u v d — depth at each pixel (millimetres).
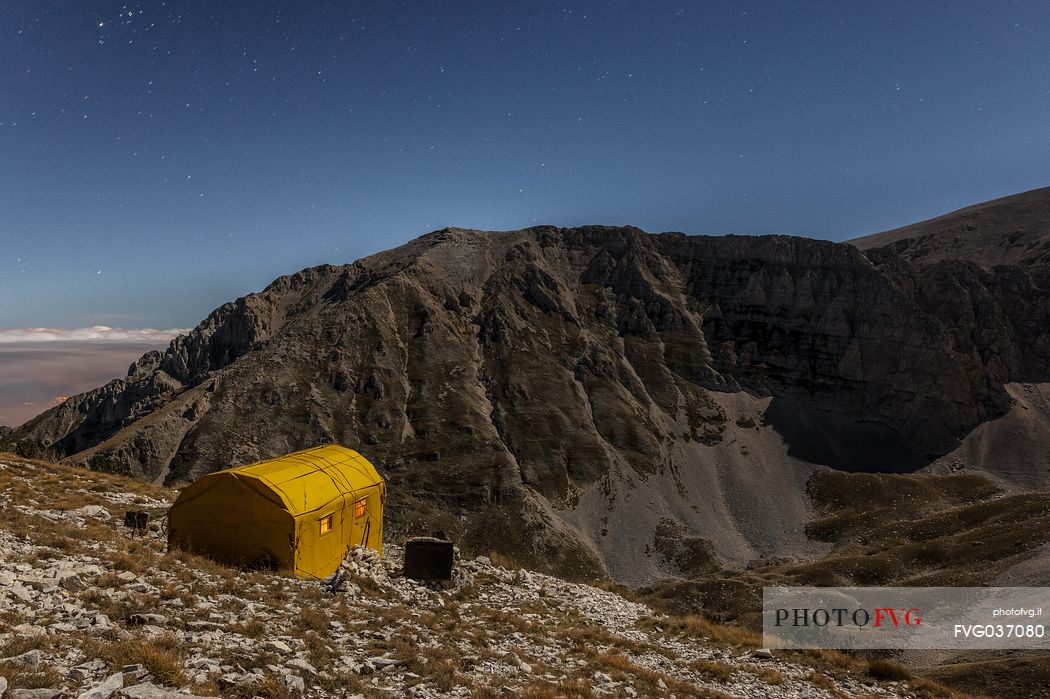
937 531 140250
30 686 9039
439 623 19562
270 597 17797
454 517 164750
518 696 14133
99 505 27078
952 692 22578
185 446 181000
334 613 17828
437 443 188750
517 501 169875
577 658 19625
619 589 36125
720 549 169625
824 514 188000
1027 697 48156
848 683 22297
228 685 10883
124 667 10312
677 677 20031
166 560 18531
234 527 22125
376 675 13719
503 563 32625
